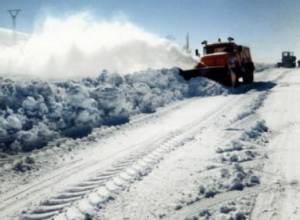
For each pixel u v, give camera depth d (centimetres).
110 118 1045
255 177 538
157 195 499
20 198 516
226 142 751
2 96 885
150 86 1508
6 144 756
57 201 495
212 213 437
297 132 846
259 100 1362
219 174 565
